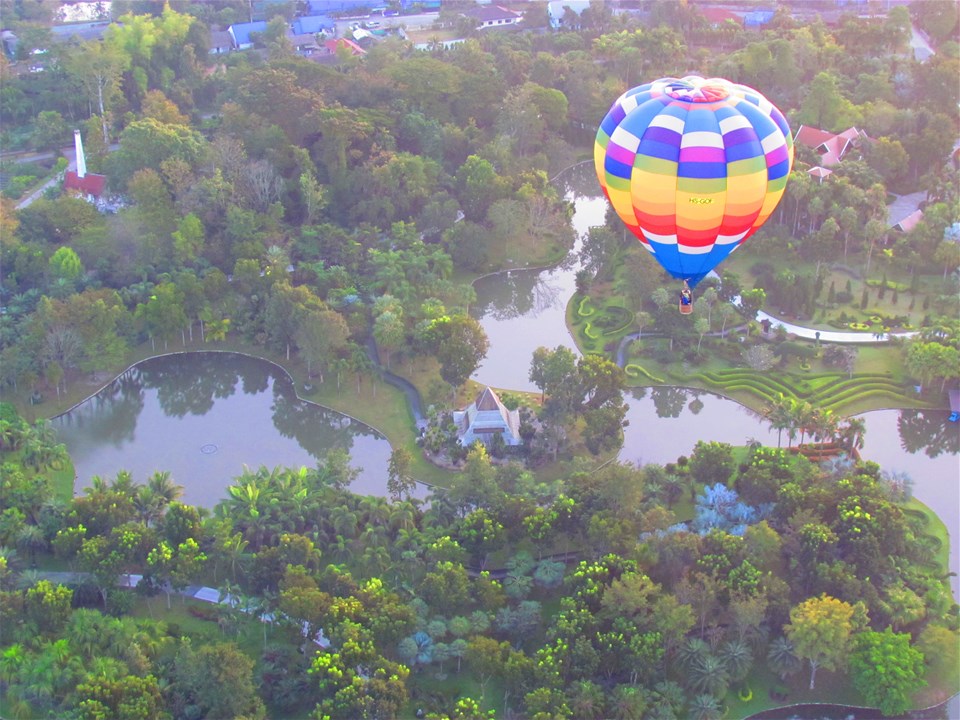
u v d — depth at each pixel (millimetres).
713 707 160625
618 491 189000
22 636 166750
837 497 192125
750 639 170500
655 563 181125
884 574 180875
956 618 177000
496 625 173375
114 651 165375
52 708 155625
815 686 170000
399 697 155375
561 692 156750
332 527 191875
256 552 189500
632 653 162250
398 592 178250
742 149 172875
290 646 173500
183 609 181625
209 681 155875
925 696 167750
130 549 180000
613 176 182500
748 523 192500
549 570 183125
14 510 191125
